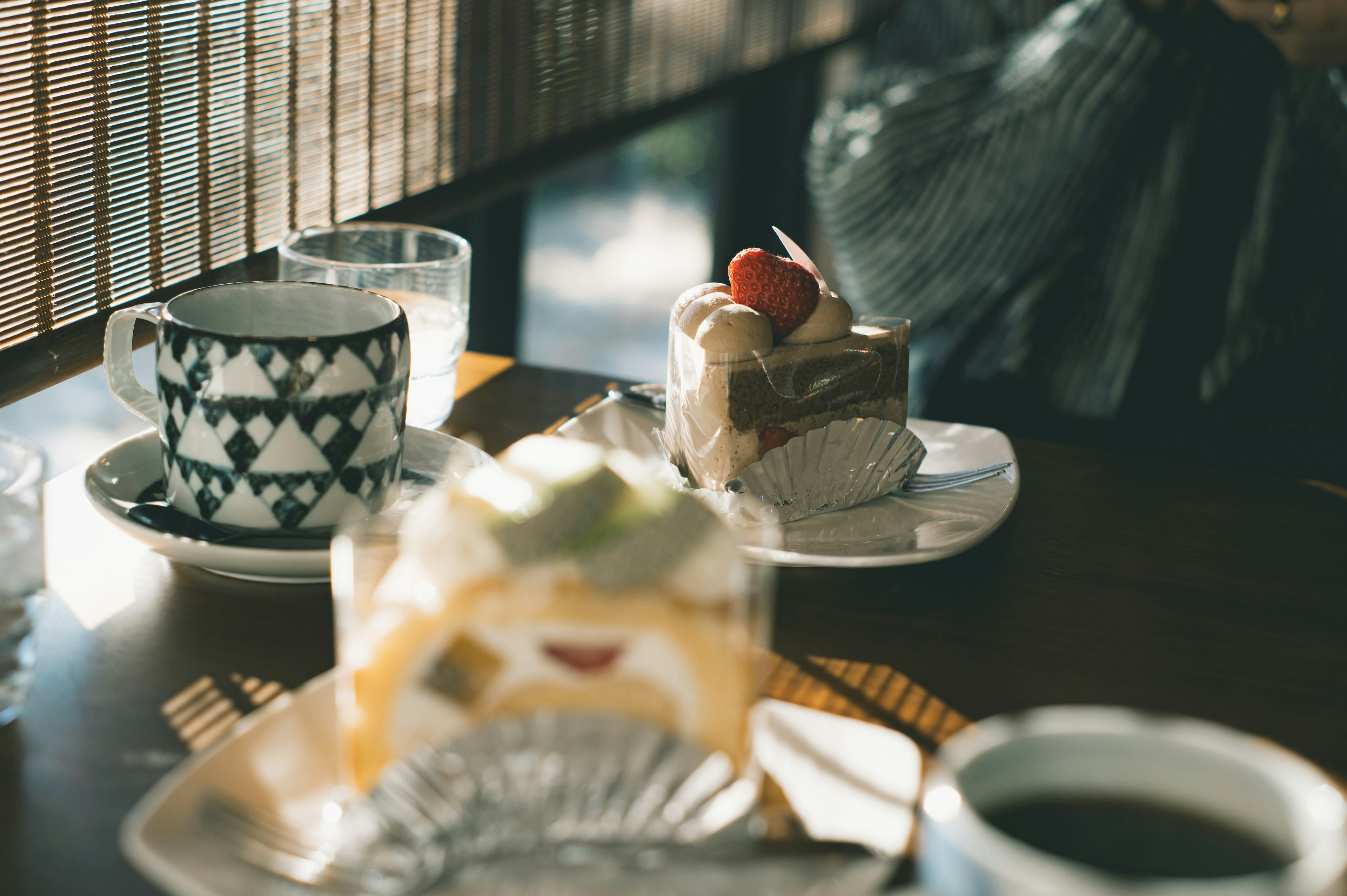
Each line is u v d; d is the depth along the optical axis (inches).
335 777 15.3
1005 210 54.7
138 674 18.3
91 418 40.1
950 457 30.3
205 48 32.2
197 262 33.9
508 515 14.2
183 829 13.6
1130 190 54.8
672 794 13.5
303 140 37.5
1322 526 27.1
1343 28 48.8
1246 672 20.4
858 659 20.0
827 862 13.5
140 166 30.6
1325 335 55.6
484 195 48.1
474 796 13.4
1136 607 22.6
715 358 25.3
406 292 30.1
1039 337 56.0
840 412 27.0
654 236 83.4
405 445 26.6
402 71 41.8
